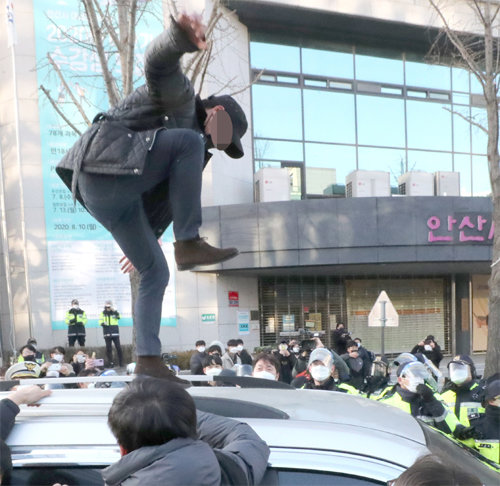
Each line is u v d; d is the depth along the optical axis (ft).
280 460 4.06
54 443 4.15
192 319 43.78
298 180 49.85
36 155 40.40
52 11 40.09
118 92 18.38
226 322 45.21
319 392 6.17
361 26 48.98
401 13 48.55
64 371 18.33
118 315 39.11
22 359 22.58
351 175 47.78
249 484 3.73
